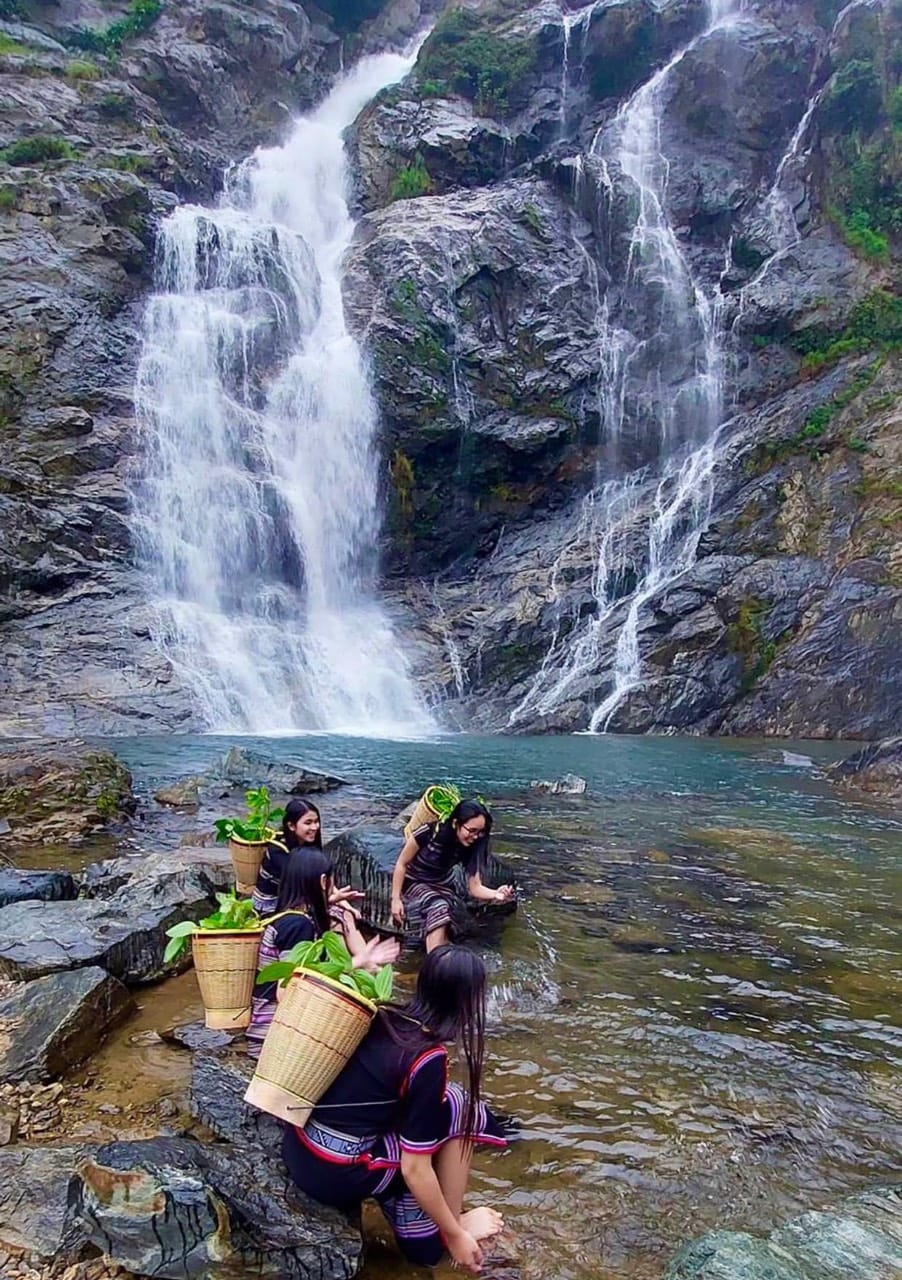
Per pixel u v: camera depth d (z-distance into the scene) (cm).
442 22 3503
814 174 2789
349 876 649
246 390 2611
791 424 2397
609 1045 458
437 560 2639
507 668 2267
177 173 3022
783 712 2044
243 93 3644
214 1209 286
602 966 563
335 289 2819
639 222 2828
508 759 1531
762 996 526
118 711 1781
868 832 988
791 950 604
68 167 2669
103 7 3472
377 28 4175
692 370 2642
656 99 3050
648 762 1533
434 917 542
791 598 2170
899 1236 299
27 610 1950
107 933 525
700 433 2569
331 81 4012
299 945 319
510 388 2630
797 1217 323
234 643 2078
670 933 629
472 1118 293
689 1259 286
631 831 959
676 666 2111
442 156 3166
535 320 2700
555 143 3216
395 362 2572
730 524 2316
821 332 2502
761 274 2670
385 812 974
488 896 561
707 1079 426
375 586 2589
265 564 2392
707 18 3161
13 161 2733
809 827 1009
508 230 2800
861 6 2716
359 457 2564
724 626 2156
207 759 1390
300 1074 288
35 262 2423
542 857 829
